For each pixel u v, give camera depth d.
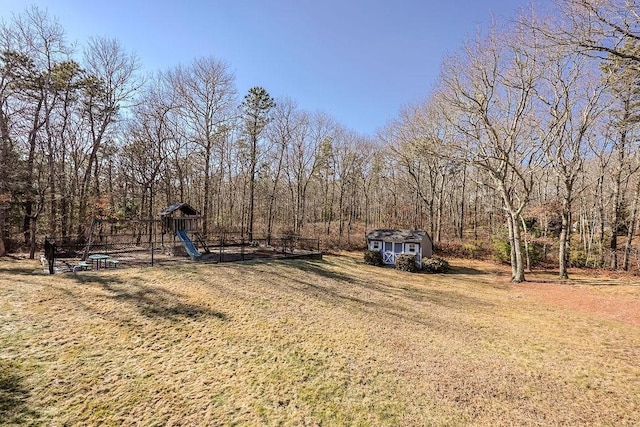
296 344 7.98
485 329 9.95
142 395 5.54
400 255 20.88
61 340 7.03
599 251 24.84
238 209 42.94
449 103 19.41
